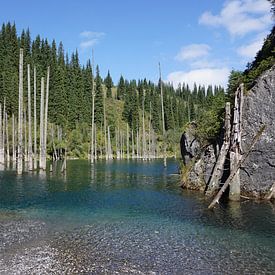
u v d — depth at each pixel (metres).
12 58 122.38
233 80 34.72
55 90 111.50
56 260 15.09
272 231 19.41
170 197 31.00
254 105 28.66
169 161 98.19
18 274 13.55
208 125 35.44
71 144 108.88
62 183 42.06
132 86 152.12
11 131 90.56
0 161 69.12
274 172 27.75
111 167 71.12
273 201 27.50
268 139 27.77
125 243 17.48
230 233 19.11
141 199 30.34
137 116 133.00
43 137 56.59
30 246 17.06
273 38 35.59
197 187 34.44
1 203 28.61
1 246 17.06
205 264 14.57
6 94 95.06
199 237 18.44
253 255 15.61
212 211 24.72
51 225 21.19
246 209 25.03
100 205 27.70
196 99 185.88
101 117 128.62
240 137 27.89
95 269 14.05
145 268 14.16
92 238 18.39
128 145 120.50
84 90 133.50
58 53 153.62
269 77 28.39
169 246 16.97
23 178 46.50
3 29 133.25
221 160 29.66
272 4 36.62
